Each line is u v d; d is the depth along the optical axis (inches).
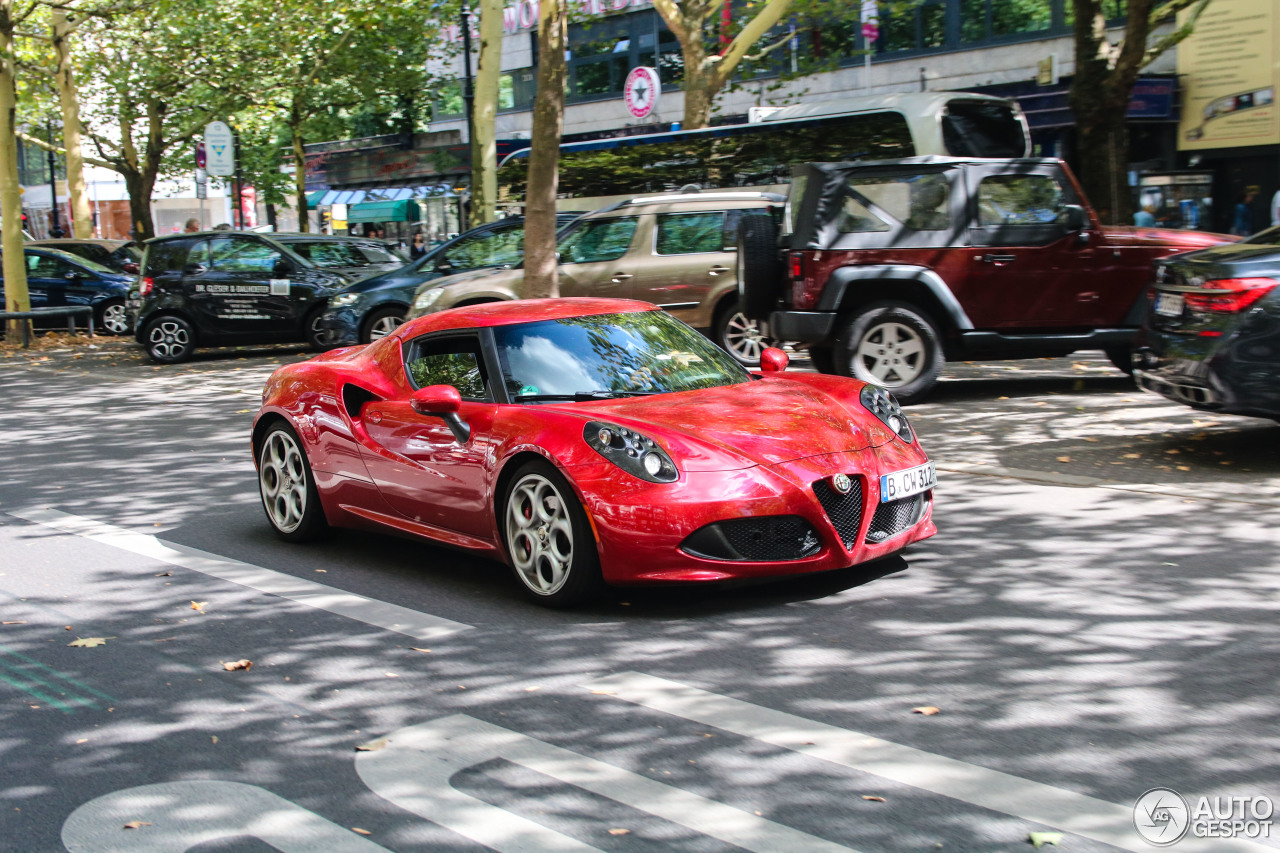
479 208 854.5
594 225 531.5
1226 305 288.7
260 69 1197.1
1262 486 277.1
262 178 1585.9
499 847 122.9
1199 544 232.7
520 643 189.5
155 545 267.7
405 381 241.1
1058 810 126.2
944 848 119.1
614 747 147.2
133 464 374.9
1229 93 874.1
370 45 1222.9
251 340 699.4
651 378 231.3
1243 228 887.1
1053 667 169.5
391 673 177.9
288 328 697.6
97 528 287.6
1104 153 614.2
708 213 517.3
